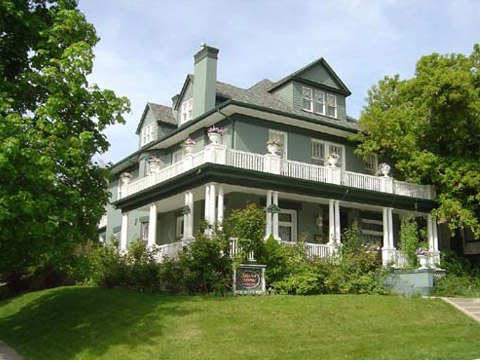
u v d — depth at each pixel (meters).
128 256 21.98
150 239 24.48
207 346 12.37
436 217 26.97
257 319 14.24
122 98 15.16
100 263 22.38
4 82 14.02
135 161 34.28
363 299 17.20
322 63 28.48
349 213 27.47
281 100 27.80
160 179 24.28
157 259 23.03
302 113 27.08
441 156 26.73
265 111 24.23
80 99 14.42
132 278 20.73
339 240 23.59
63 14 14.59
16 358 14.40
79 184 15.28
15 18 14.42
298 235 25.25
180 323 13.92
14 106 14.64
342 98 29.36
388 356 12.05
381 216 28.84
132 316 15.10
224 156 20.86
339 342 13.05
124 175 27.83
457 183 25.81
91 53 13.94
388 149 27.19
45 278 27.78
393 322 15.09
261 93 28.30
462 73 24.67
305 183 22.75
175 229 28.06
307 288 18.53
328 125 26.38
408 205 26.34
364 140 27.22
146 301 16.55
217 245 18.05
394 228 29.05
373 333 13.96
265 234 21.62
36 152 12.49
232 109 23.84
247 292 18.14
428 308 16.89
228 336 12.95
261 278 18.69
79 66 13.62
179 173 22.58
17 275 27.67
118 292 19.62
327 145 27.48
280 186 22.25
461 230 30.62
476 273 26.16
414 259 24.17
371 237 28.22
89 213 15.03
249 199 23.92
